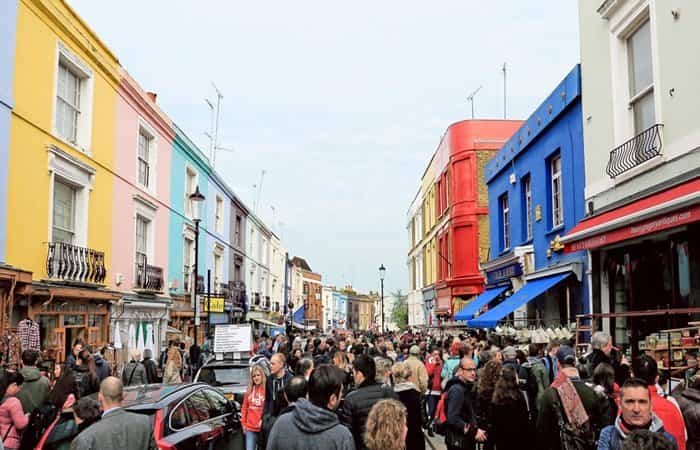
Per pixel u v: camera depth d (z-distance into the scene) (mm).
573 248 12141
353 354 12719
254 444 8727
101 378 12211
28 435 7797
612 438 4383
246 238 39656
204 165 28578
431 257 39406
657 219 9023
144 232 21797
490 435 6949
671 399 5227
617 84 11820
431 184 38906
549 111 15617
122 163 19047
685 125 9531
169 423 6973
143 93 20500
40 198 14086
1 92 12523
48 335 14328
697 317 9367
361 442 5660
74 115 16328
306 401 4582
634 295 11531
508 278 19734
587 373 8453
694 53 9297
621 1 11430
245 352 17047
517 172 19281
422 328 38969
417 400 6699
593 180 12836
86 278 15859
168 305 23172
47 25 14336
